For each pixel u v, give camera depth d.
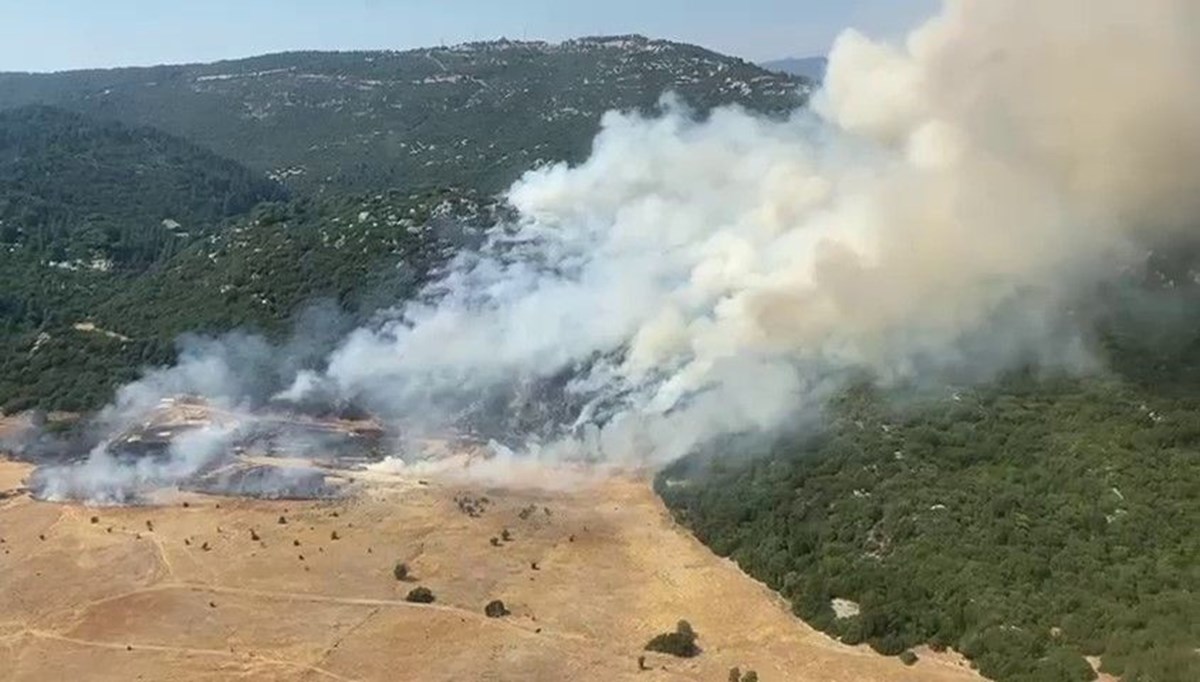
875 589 135.75
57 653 129.00
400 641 131.38
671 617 138.12
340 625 135.00
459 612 138.50
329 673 124.12
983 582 131.75
